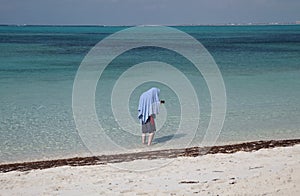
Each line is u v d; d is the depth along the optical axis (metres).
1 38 101.69
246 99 22.14
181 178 9.44
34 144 13.81
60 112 18.84
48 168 11.16
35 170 10.87
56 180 9.76
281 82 29.34
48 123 16.73
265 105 20.56
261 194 7.19
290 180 8.05
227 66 40.25
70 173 10.38
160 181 9.23
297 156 11.55
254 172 9.59
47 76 31.89
